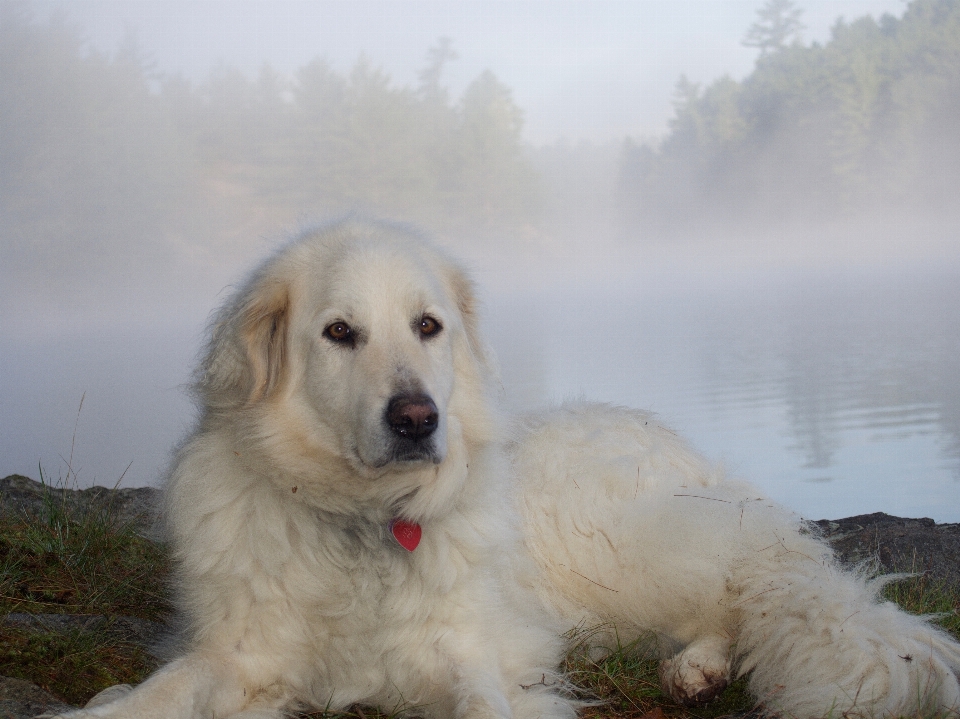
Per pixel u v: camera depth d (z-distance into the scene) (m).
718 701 3.41
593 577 3.99
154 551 4.43
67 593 4.02
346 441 3.16
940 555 5.21
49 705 2.79
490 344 3.86
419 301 3.34
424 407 3.02
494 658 3.26
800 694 3.17
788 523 3.88
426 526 3.32
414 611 3.22
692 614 3.79
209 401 3.48
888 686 3.08
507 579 3.67
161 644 3.42
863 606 3.35
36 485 6.00
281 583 3.16
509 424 3.90
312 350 3.27
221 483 3.27
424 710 3.20
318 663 3.22
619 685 3.50
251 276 3.64
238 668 3.08
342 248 3.44
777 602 3.47
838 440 13.81
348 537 3.25
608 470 4.17
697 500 3.97
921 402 16.86
